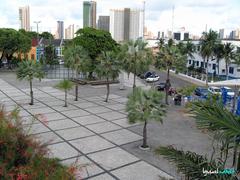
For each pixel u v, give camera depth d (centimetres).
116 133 1762
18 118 814
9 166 598
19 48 5341
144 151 1450
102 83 3931
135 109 1472
